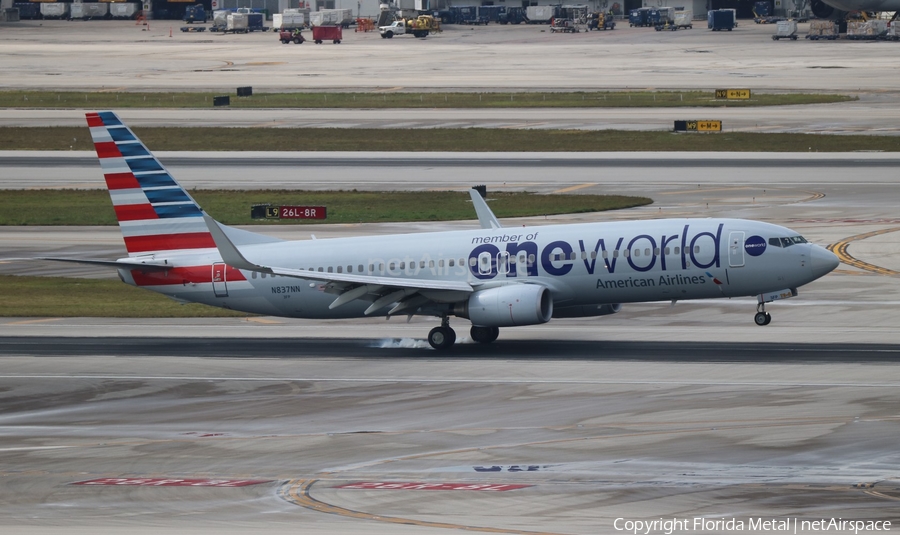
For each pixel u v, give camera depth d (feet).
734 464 419.33
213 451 476.54
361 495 386.11
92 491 405.39
